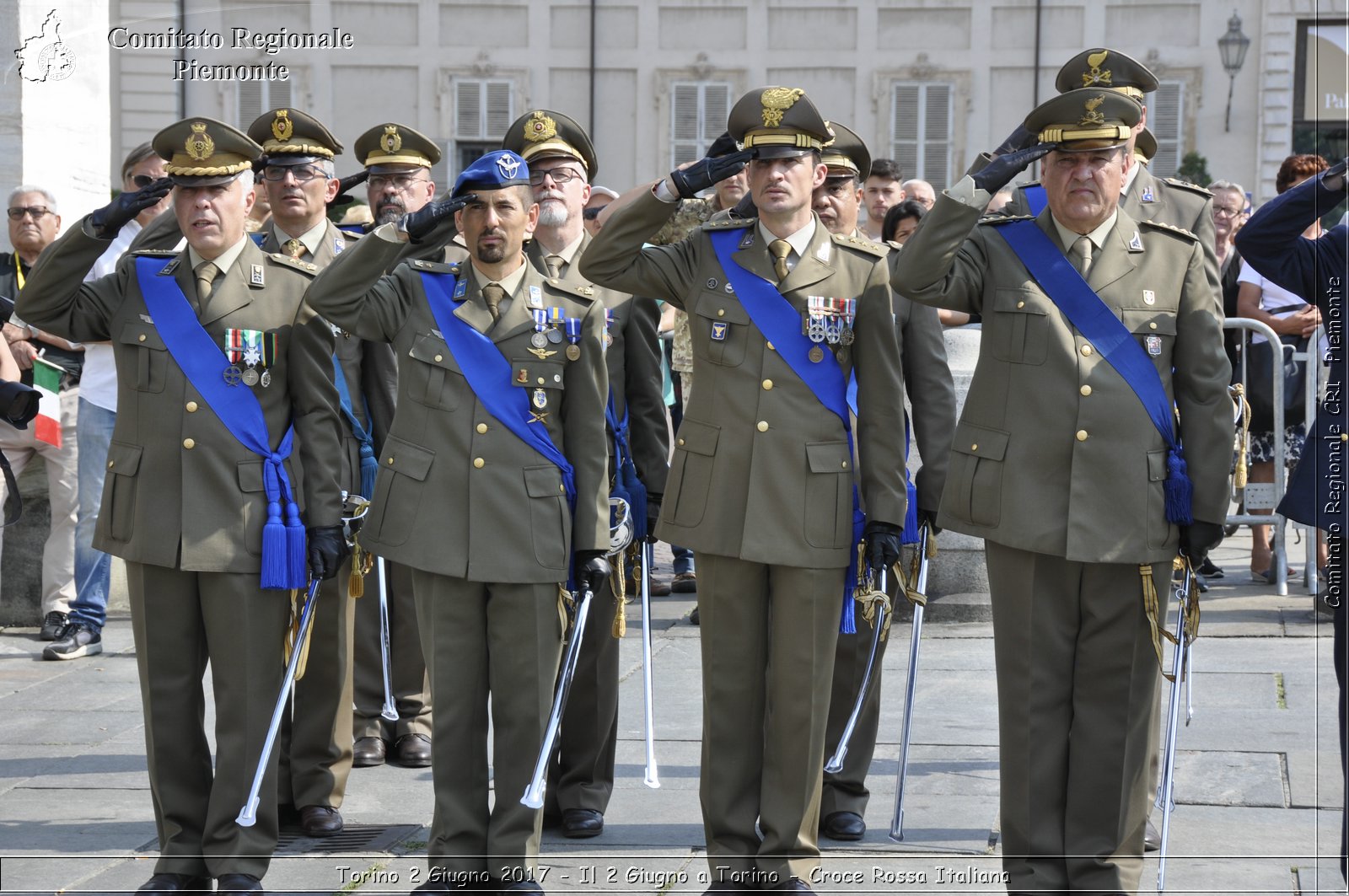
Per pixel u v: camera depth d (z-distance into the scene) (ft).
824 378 29.94
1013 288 29.27
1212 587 57.88
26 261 52.39
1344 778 28.81
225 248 30.55
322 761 34.32
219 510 29.94
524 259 31.27
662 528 30.78
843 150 33.99
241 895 29.19
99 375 50.37
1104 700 29.14
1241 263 58.65
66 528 52.65
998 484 29.09
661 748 40.14
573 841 33.76
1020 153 28.30
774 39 159.63
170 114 133.28
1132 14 150.41
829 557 29.71
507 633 30.07
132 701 45.21
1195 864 31.40
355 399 38.47
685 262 30.83
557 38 157.28
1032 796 29.09
